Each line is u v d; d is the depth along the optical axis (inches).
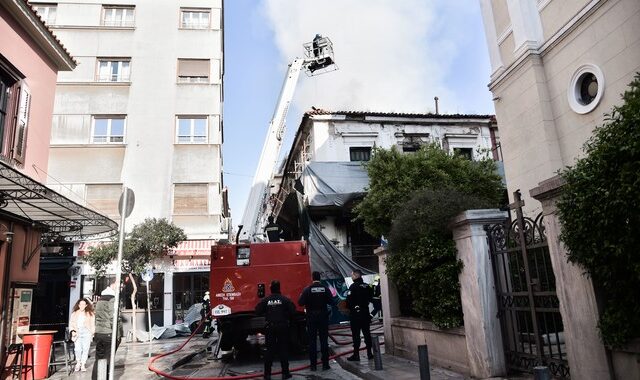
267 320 339.0
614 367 176.7
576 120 421.4
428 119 903.1
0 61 399.2
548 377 152.5
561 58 440.1
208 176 913.5
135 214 874.1
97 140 906.1
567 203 178.4
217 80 966.4
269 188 708.0
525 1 481.1
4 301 388.2
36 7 955.3
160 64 957.8
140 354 520.7
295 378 333.4
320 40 906.7
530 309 227.3
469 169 559.2
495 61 529.7
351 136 874.8
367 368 322.3
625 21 369.1
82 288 781.9
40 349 386.9
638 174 146.1
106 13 977.5
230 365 423.8
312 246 719.1
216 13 1004.6
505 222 252.4
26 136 436.8
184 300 840.9
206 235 881.5
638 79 178.2
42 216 428.5
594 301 181.5
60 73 914.7
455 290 279.7
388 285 384.5
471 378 255.6
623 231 156.1
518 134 487.8
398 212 352.2
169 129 925.8
